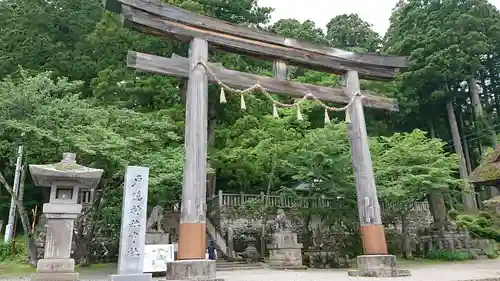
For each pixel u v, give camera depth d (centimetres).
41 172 995
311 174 1847
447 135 3691
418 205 2547
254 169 2288
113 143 1459
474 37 3098
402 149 2056
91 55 2675
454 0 3259
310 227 2266
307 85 1273
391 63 1417
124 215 897
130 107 2317
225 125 2594
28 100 1345
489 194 3177
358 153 1259
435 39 3106
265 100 2575
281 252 1745
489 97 3897
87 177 1039
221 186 2652
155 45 2502
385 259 1134
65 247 1012
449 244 2192
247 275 1316
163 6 1077
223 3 2831
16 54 2520
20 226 2361
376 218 1185
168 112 2219
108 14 2527
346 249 2078
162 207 1962
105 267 1642
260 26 3164
